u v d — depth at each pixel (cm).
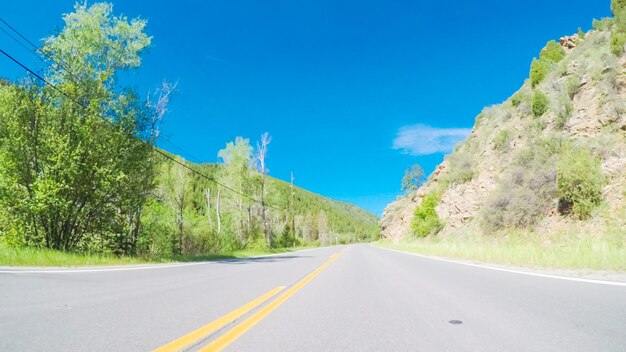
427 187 6306
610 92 2656
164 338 406
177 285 900
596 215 2050
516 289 763
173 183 3192
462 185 4162
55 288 754
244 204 4266
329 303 666
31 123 1719
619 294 646
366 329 466
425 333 438
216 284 938
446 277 1056
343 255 2850
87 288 780
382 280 1040
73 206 1812
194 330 445
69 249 1850
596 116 2638
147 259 1892
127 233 2070
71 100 1791
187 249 3294
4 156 1655
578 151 2405
